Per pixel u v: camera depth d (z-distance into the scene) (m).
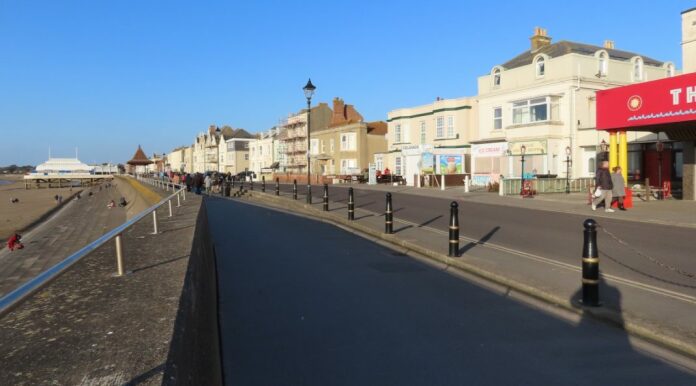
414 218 17.25
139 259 4.64
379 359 5.02
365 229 14.81
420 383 4.45
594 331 5.84
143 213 5.73
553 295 7.07
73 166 127.19
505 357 5.04
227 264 9.98
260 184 52.09
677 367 4.78
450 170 38.25
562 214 17.55
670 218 15.20
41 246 27.69
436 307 6.84
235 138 105.50
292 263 10.06
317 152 66.81
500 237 12.69
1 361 2.04
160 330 2.44
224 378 4.59
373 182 44.84
